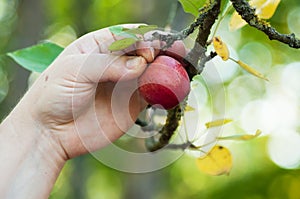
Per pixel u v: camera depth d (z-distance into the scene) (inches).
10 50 118.5
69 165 123.8
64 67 46.5
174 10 54.4
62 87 46.6
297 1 125.2
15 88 103.1
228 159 47.9
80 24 122.8
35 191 47.7
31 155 47.8
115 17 116.0
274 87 151.4
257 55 141.7
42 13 112.7
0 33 141.3
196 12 43.2
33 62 47.6
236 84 151.3
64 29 126.3
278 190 148.2
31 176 47.7
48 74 47.1
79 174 119.6
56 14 122.1
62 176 135.8
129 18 99.2
